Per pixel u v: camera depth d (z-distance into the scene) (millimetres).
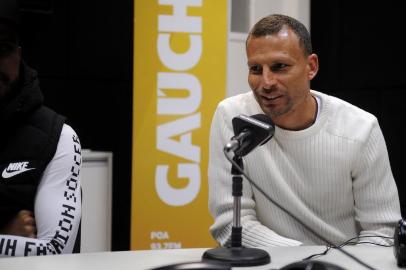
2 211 1774
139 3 3203
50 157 1817
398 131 3727
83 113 3869
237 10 3717
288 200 1960
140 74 3211
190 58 3264
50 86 3758
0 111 1813
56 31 3744
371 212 1970
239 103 2049
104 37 3881
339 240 1980
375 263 1479
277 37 1796
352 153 1939
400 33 3680
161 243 3268
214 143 2035
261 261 1437
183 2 3244
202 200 3303
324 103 1986
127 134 3977
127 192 3982
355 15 3994
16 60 1815
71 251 1744
